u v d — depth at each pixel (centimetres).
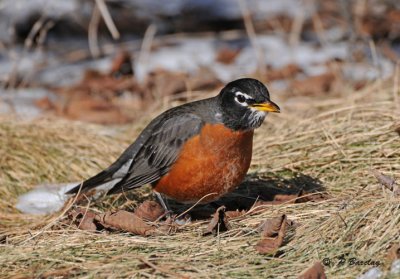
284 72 1766
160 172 1037
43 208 1145
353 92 1520
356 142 1170
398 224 855
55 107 1609
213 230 939
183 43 2130
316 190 1078
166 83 1653
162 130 1040
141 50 1998
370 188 1010
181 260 862
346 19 1933
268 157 1202
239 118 984
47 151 1274
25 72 1905
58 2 2148
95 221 989
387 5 2116
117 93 1744
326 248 848
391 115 1228
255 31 2191
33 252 911
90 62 2027
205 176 1008
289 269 824
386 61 1794
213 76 1773
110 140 1348
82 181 1195
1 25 2139
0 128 1316
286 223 888
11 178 1220
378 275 777
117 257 868
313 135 1232
